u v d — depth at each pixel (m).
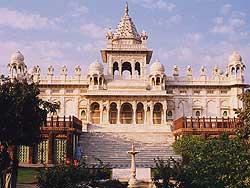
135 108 71.69
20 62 75.31
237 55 77.25
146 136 50.44
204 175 20.00
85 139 48.47
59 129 43.75
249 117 16.72
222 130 46.53
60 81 76.25
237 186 17.75
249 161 17.36
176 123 51.41
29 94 20.36
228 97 77.12
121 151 45.56
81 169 21.48
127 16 82.56
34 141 20.98
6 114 19.45
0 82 20.97
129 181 28.08
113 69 78.00
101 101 71.69
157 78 73.44
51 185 19.97
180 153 39.38
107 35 78.00
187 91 77.12
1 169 20.08
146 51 77.25
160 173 22.31
